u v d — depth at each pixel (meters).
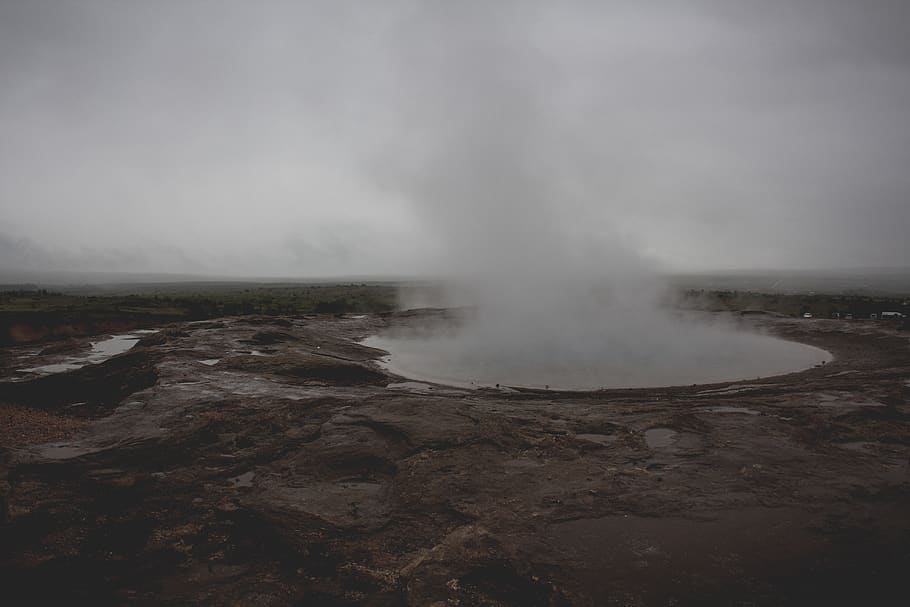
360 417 13.46
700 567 6.94
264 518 8.48
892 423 13.07
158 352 23.56
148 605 6.31
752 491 9.23
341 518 8.49
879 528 7.90
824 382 19.23
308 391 17.31
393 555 7.37
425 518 8.43
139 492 9.58
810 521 8.14
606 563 7.05
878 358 26.03
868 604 6.15
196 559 7.36
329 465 10.76
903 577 6.66
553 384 21.16
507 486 9.55
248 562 7.27
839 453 11.12
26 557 7.38
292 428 13.20
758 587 6.49
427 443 11.59
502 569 6.93
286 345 27.84
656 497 9.03
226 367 20.75
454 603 6.22
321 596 6.46
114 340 34.88
